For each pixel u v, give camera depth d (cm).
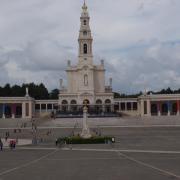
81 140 8369
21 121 14462
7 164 4684
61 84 18112
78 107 17712
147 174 3609
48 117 16012
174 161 4681
